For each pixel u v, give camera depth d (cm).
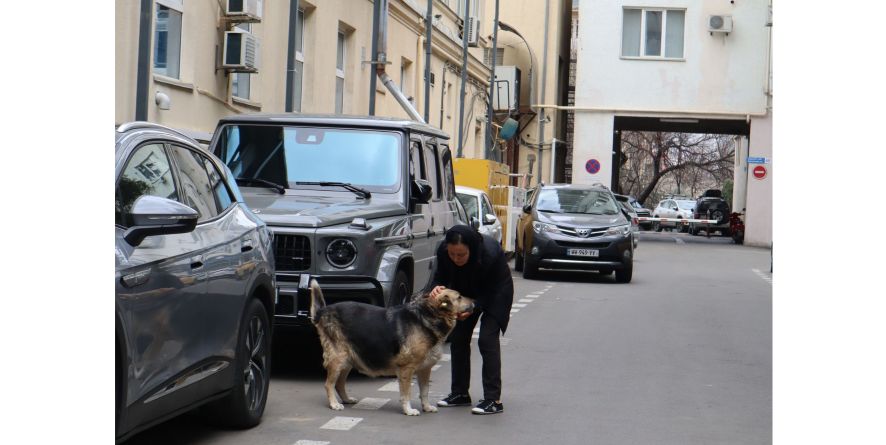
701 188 11575
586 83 4028
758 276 2531
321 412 811
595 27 4019
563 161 5141
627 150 8375
